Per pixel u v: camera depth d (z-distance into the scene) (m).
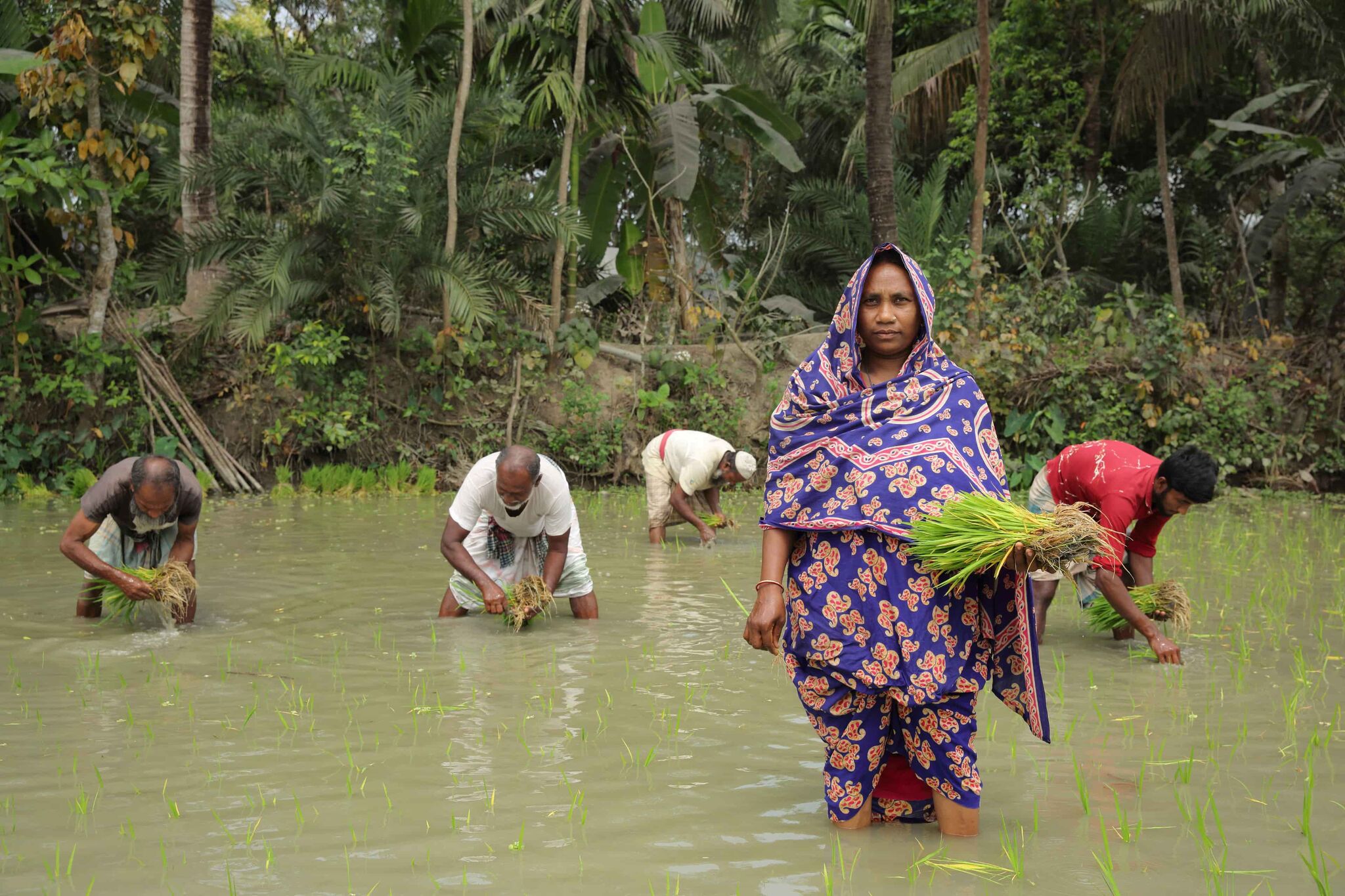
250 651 5.75
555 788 3.72
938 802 3.32
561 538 6.57
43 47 14.48
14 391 13.22
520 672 5.35
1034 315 15.99
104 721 4.46
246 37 23.06
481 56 16.52
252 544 9.62
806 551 3.36
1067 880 2.98
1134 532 6.08
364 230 14.31
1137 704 4.91
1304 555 9.61
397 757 4.04
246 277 14.21
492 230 15.78
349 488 13.94
